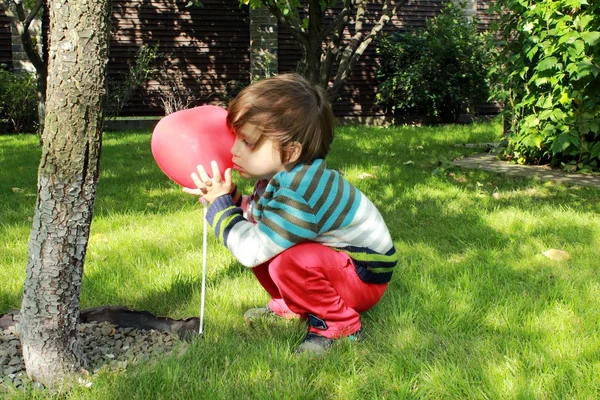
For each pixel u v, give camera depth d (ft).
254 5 22.79
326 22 41.98
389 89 41.93
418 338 7.65
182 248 11.49
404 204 14.76
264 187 7.75
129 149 25.88
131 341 7.73
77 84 6.10
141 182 18.17
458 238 12.00
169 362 6.84
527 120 20.56
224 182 7.17
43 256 6.43
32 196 16.15
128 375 6.64
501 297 8.92
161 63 40.70
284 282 7.36
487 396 6.33
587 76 18.72
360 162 21.20
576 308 8.52
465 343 7.55
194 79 41.32
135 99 40.24
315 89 7.18
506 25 21.74
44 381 6.59
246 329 8.07
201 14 40.93
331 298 7.48
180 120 7.18
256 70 41.42
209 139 7.07
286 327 8.10
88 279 9.72
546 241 11.78
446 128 34.99
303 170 7.02
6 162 21.98
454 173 19.42
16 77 36.42
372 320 8.31
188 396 6.33
